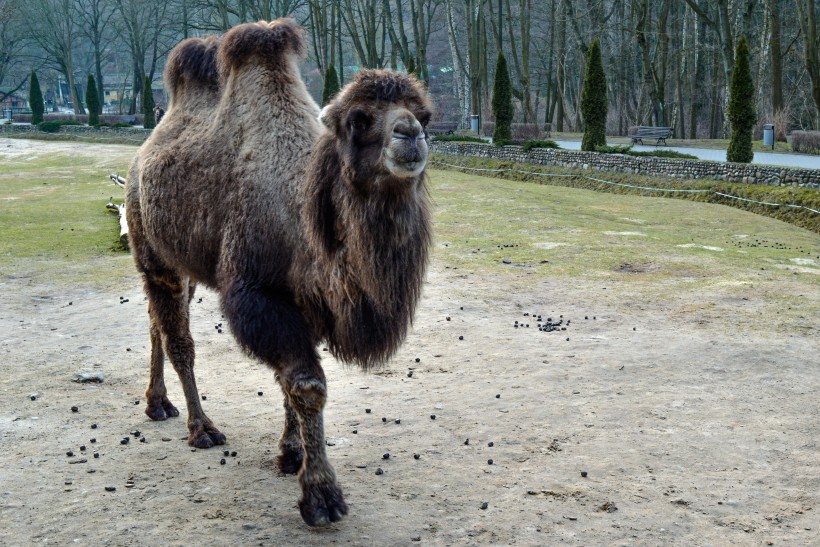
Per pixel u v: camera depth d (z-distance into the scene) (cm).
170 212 566
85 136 5709
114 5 7438
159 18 7131
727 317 969
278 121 522
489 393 706
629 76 5944
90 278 1241
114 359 822
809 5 3112
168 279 604
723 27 3859
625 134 5528
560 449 581
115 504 493
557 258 1375
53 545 443
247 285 484
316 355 472
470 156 3456
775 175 2184
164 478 532
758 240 1595
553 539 451
